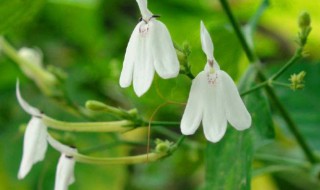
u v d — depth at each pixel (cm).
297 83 19
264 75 21
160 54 16
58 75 23
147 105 23
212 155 20
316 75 26
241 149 19
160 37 16
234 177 19
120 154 27
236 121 16
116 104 28
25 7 21
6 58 26
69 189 28
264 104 20
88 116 23
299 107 26
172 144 19
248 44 22
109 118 23
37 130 18
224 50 21
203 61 20
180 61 17
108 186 28
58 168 18
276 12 28
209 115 16
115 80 24
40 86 23
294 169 23
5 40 25
